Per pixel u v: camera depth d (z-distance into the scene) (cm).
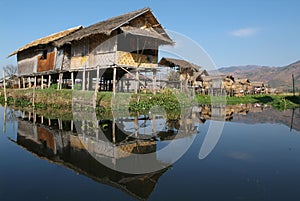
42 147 785
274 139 913
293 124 1296
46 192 466
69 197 444
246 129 1130
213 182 508
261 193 455
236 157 682
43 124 1212
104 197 444
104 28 1540
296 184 496
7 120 1341
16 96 2398
